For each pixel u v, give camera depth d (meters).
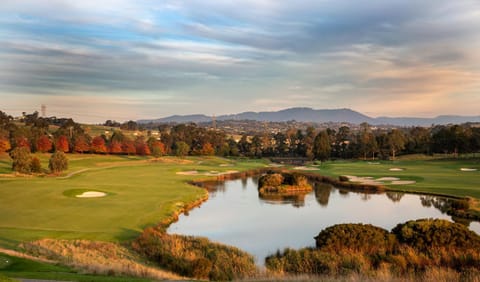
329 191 71.69
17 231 35.47
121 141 161.25
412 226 31.06
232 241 37.56
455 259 25.77
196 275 25.06
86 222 40.31
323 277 21.30
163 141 174.75
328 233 31.05
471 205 51.97
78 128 171.75
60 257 26.81
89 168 102.56
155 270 24.47
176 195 59.34
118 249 30.91
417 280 20.94
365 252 28.61
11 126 150.50
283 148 185.88
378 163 123.00
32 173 83.25
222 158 156.75
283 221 46.22
